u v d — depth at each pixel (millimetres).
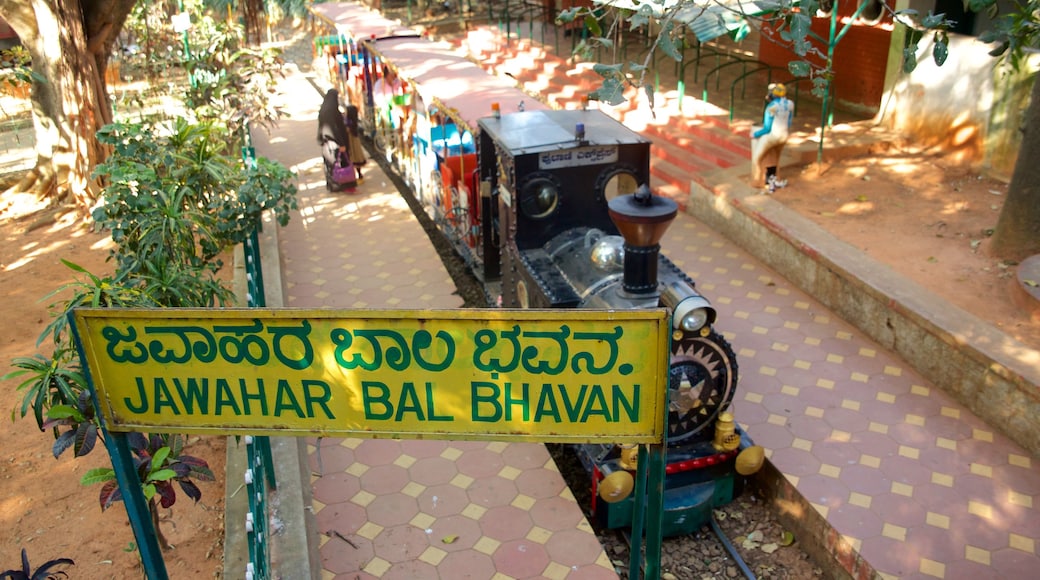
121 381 3162
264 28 25766
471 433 3176
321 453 7074
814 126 12562
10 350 8078
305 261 10938
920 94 11508
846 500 6141
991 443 6746
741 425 7055
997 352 6859
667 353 2938
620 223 5949
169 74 17641
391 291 10055
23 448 6562
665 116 13969
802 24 4254
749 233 10297
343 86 18203
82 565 5336
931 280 8180
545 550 5945
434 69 12062
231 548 5324
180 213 6793
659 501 3311
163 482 4891
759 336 8453
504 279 8352
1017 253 8367
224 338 3051
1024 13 5559
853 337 8383
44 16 11109
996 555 5605
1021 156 8172
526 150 7238
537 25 21125
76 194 11727
